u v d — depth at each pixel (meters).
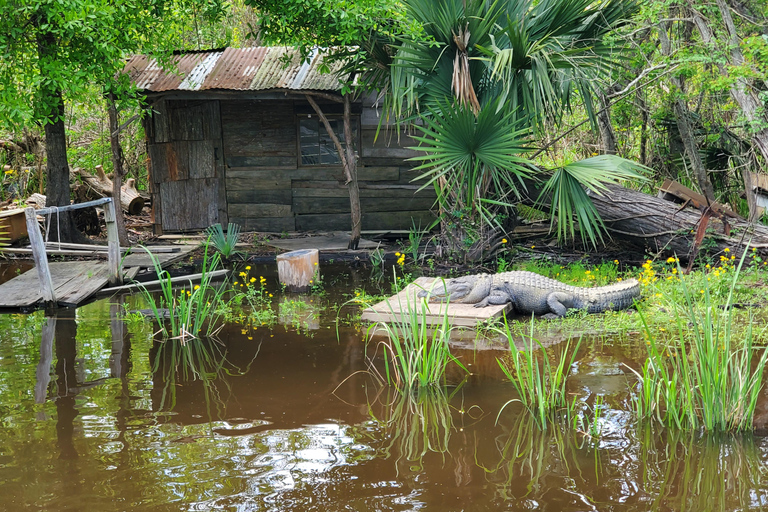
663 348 5.70
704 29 9.70
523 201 10.19
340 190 12.91
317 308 7.45
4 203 12.99
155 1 10.11
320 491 3.38
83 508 3.21
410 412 4.43
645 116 12.77
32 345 6.05
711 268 8.44
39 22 9.35
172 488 3.41
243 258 10.77
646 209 9.48
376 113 12.67
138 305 7.66
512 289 7.04
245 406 4.54
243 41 18.56
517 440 3.98
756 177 9.98
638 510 3.19
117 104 11.23
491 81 9.20
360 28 9.45
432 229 12.91
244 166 12.91
